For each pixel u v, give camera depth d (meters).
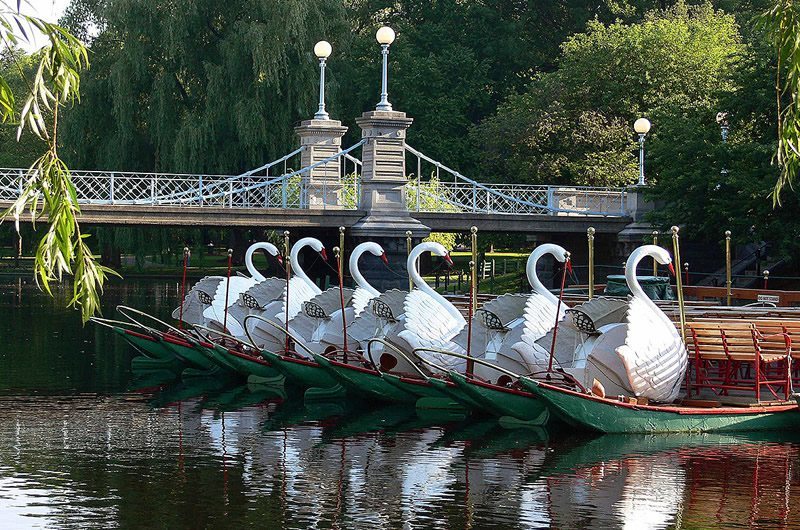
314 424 18.48
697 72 46.00
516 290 44.84
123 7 45.91
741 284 37.75
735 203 34.56
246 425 18.39
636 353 17.45
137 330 32.34
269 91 47.06
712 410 17.55
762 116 36.47
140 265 56.31
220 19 48.75
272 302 24.62
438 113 52.88
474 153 51.81
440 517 12.72
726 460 15.69
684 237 39.72
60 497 13.47
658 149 37.72
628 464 15.43
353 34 55.91
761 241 36.34
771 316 22.92
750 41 37.12
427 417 19.16
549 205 42.91
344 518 12.64
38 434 17.41
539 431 17.75
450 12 59.44
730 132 37.28
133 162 47.84
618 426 17.31
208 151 46.47
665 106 40.44
